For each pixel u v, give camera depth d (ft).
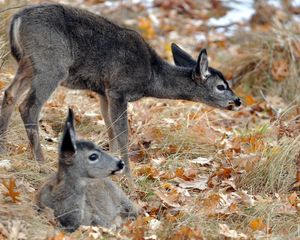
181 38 81.10
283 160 46.62
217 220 41.11
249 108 61.46
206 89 50.42
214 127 55.42
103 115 48.70
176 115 54.65
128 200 40.93
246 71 66.18
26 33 44.78
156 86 49.60
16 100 45.19
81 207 38.68
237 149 50.42
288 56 65.72
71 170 38.45
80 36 46.19
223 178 46.52
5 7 55.93
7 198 38.96
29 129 44.45
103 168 38.91
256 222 40.55
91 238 37.11
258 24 84.48
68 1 78.64
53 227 37.65
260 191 45.73
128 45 47.91
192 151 49.75
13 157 43.57
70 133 37.99
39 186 40.81
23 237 36.14
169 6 88.99
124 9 83.51
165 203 42.39
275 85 64.80
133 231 38.34
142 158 49.03
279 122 51.98
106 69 47.39
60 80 45.44
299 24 69.67
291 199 43.78
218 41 76.84
